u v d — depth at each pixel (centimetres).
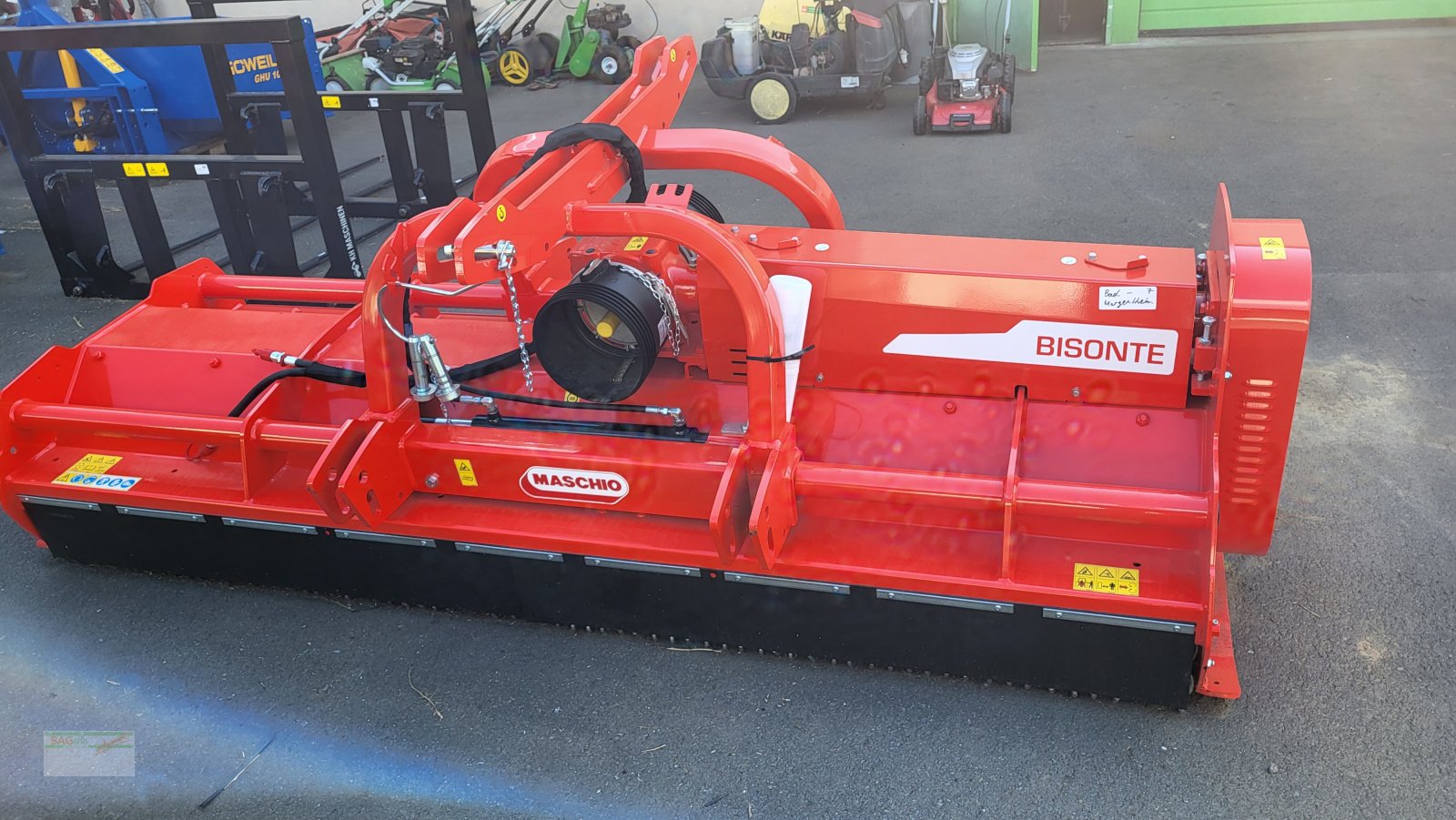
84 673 327
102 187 841
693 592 304
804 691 301
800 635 304
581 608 323
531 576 319
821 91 865
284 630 341
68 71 814
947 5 995
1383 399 412
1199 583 263
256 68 877
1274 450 263
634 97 332
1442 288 496
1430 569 326
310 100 535
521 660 321
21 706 315
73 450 366
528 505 318
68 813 280
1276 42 984
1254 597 320
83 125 826
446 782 281
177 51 834
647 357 280
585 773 281
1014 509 269
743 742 286
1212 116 785
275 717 306
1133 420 280
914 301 283
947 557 281
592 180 286
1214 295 264
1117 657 275
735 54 883
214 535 346
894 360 293
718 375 303
